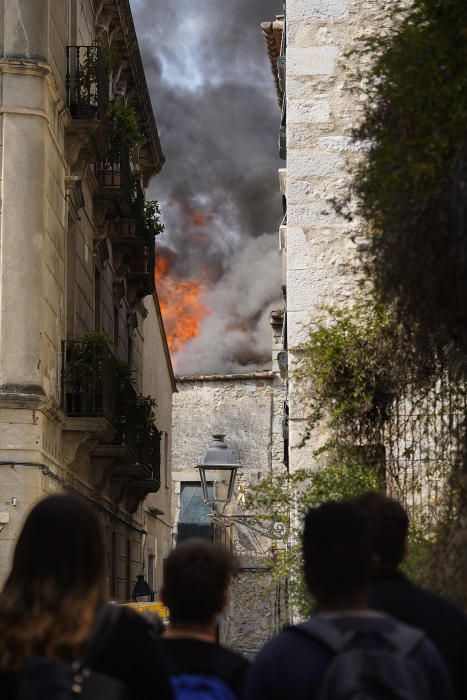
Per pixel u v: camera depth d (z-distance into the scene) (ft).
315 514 16.96
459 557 28.81
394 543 19.08
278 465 151.23
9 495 65.41
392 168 28.89
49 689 14.70
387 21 55.26
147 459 96.89
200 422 153.89
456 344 30.48
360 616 16.10
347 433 46.55
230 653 18.88
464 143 27.84
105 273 94.38
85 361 75.41
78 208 80.84
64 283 76.07
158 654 15.44
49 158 71.36
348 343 46.42
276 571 46.01
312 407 47.62
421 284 28.81
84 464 81.61
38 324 67.46
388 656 15.12
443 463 40.65
